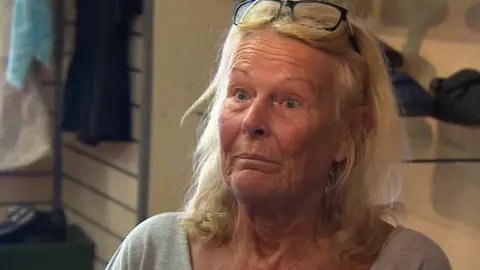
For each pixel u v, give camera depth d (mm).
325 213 1034
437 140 1576
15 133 2035
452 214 1664
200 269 1040
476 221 1588
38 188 2459
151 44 1733
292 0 964
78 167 2342
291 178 928
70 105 2037
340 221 1029
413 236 1035
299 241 1007
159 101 1755
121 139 1938
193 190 1182
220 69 1051
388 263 999
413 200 1772
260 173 927
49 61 1958
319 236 1020
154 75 1745
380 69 1011
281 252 1006
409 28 1713
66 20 2305
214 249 1051
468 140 1568
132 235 1100
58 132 2393
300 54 937
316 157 953
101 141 1969
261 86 932
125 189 1976
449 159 1578
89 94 1954
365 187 1032
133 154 1923
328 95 952
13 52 1923
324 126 948
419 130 1563
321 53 949
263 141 923
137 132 1895
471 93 1461
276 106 937
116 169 2041
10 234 2066
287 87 926
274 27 955
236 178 939
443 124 1575
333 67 957
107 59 1914
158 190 1780
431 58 1668
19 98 2037
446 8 1626
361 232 1031
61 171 2453
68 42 2316
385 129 1016
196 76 1771
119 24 1923
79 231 2279
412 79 1558
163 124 1764
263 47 948
